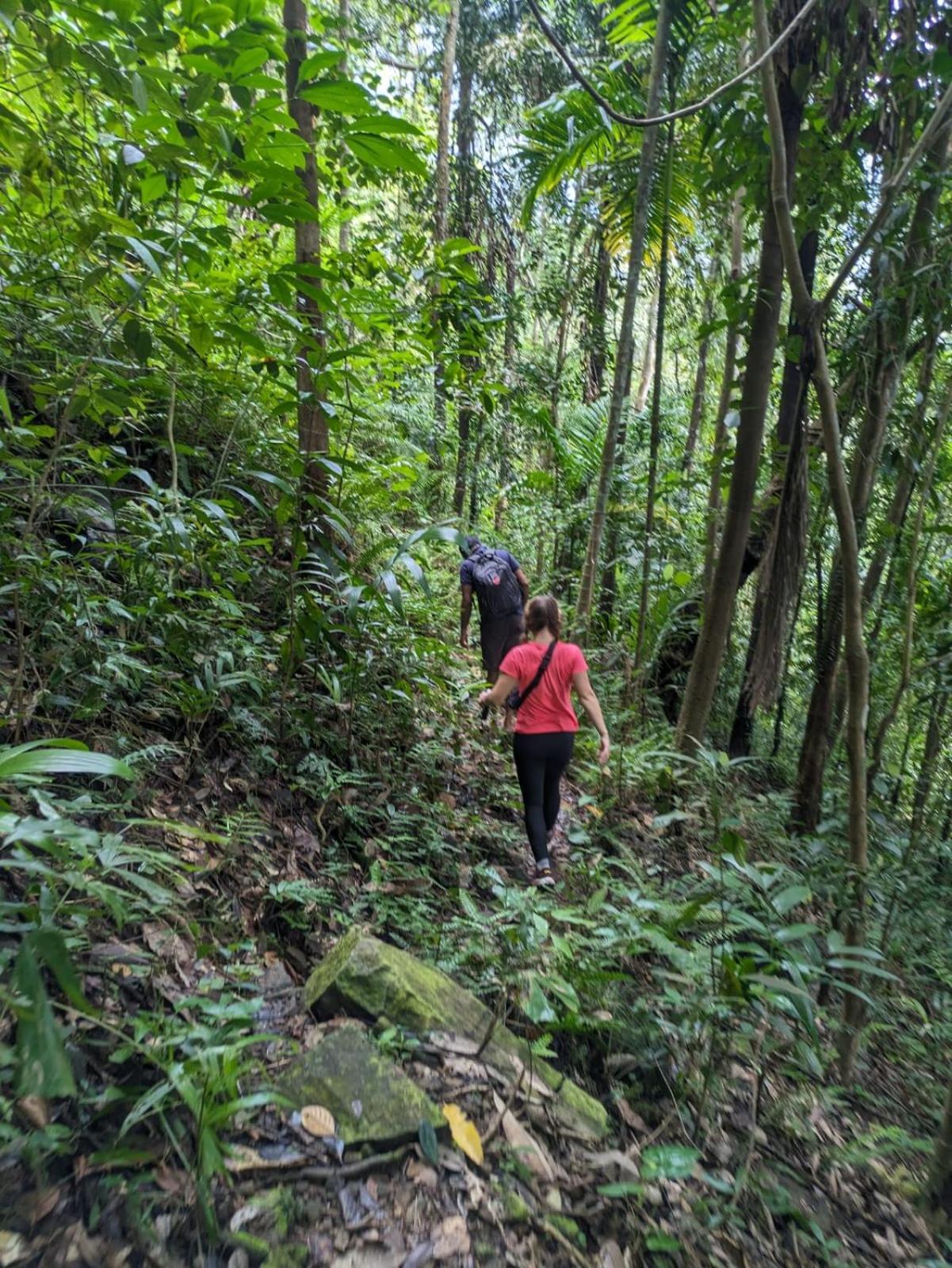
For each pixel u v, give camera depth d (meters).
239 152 2.88
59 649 2.92
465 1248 1.86
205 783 3.21
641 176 5.28
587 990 2.87
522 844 4.18
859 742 3.43
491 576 5.97
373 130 3.02
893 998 4.11
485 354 8.05
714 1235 2.24
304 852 3.25
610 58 5.92
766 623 4.94
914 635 5.72
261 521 4.86
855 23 4.38
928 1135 3.31
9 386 3.65
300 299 4.14
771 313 4.62
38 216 3.22
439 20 11.56
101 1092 1.80
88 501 3.18
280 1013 2.40
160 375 3.72
